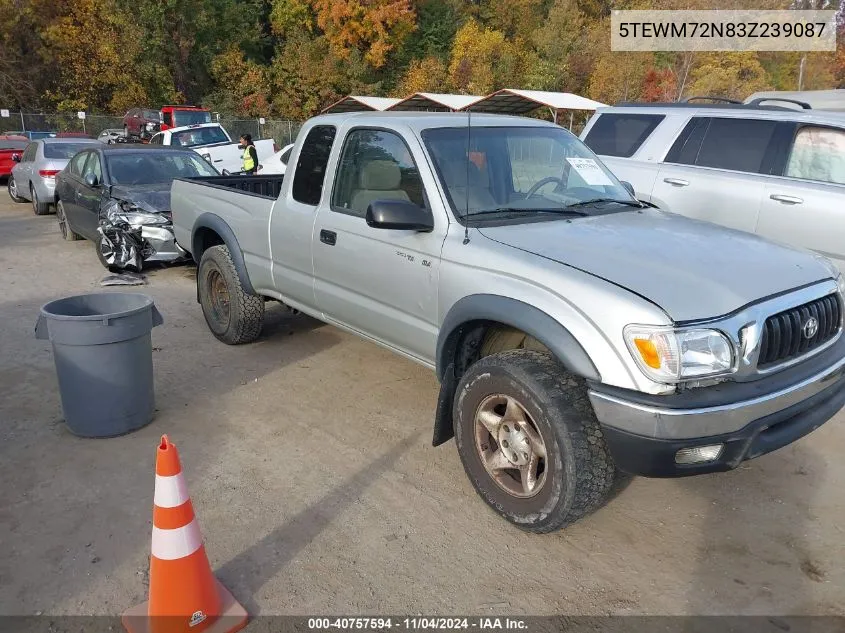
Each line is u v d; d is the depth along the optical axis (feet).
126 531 10.70
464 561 10.04
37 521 10.96
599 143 24.81
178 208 20.66
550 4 171.94
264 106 143.64
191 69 146.30
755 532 10.80
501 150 13.33
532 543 10.48
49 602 9.16
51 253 32.63
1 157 64.28
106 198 28.48
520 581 9.64
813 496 11.82
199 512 11.21
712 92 132.46
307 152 15.57
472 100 91.76
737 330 9.07
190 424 14.48
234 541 10.46
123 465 12.71
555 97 91.81
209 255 18.81
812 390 9.91
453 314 11.24
